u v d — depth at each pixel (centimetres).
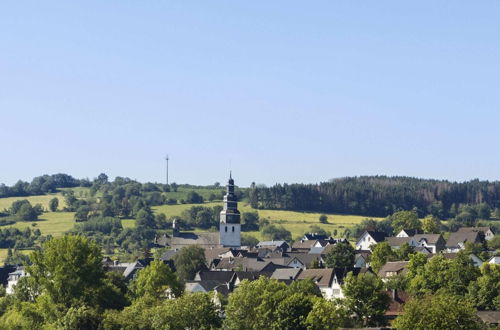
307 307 19212
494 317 19825
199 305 19750
